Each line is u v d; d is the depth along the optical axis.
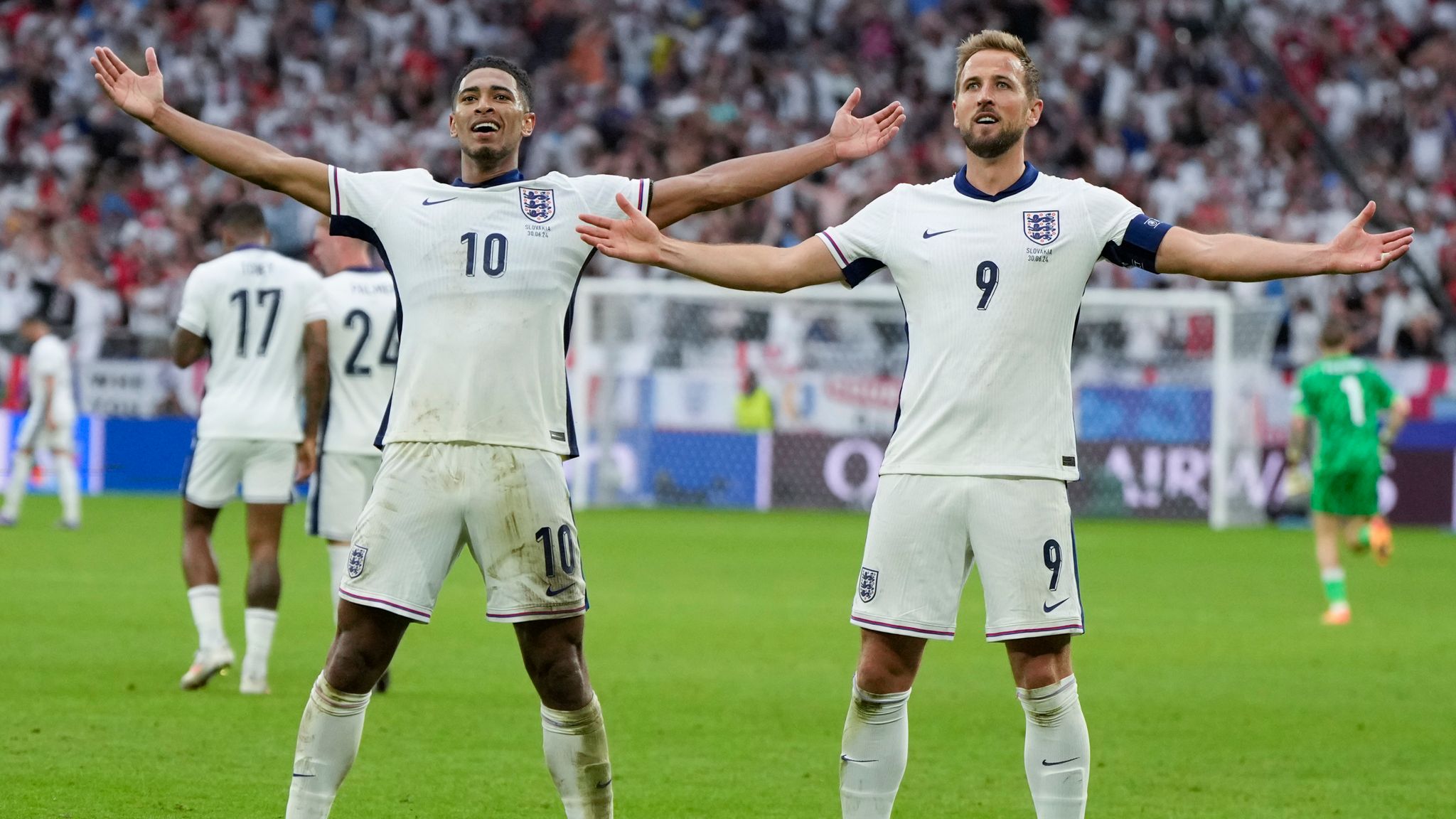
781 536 62.88
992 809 21.05
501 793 21.23
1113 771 23.55
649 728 26.09
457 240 16.67
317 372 28.50
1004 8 103.00
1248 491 76.06
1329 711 28.61
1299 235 92.00
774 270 16.98
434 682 29.83
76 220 88.62
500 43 101.19
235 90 97.81
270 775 21.77
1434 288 84.19
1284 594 47.25
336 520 28.61
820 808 20.89
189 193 90.06
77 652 32.06
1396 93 100.00
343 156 95.25
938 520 16.70
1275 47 101.75
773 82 100.00
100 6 99.81
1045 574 16.59
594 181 17.23
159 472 76.75
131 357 77.38
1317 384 42.59
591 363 76.62
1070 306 16.80
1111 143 96.62
